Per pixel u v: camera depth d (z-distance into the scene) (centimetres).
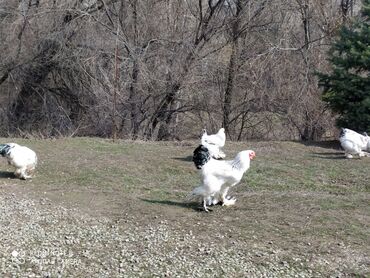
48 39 2009
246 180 1075
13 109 2172
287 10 2122
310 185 1059
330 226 802
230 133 2095
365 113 1438
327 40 2139
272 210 870
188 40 2061
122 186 1018
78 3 2020
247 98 2073
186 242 737
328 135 1941
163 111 2066
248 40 2105
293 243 741
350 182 1084
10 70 2105
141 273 648
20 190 969
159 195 960
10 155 1019
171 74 1988
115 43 1927
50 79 2159
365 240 755
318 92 1950
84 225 796
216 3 2084
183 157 1270
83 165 1163
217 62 2064
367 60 1447
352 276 651
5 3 2072
